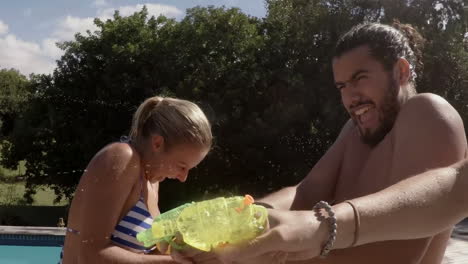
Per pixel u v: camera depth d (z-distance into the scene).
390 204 1.33
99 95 22.14
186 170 2.53
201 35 21.86
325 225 1.26
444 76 19.17
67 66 23.47
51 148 23.47
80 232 2.33
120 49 21.78
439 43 18.97
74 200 2.43
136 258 2.26
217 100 20.23
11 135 24.27
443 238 1.75
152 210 2.60
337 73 1.79
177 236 1.51
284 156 20.92
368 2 20.53
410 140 1.68
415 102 1.72
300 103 20.25
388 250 1.60
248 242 1.27
